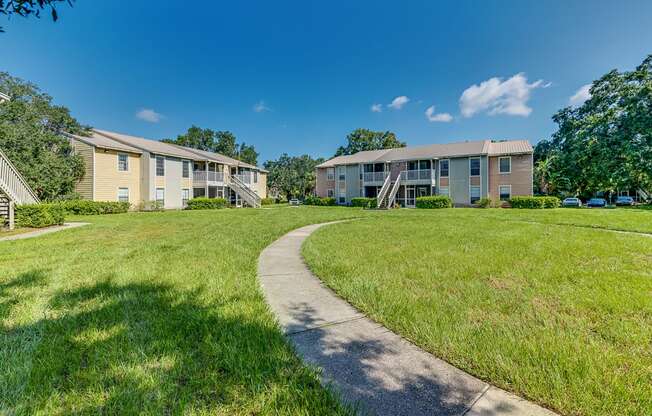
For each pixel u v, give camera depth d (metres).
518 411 1.61
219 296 3.42
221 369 1.98
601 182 28.22
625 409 1.58
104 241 7.48
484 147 25.23
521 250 6.02
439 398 1.72
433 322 2.73
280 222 12.54
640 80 25.12
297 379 1.88
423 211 19.59
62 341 2.29
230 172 33.31
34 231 9.67
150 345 2.25
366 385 1.85
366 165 31.58
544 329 2.56
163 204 24.30
